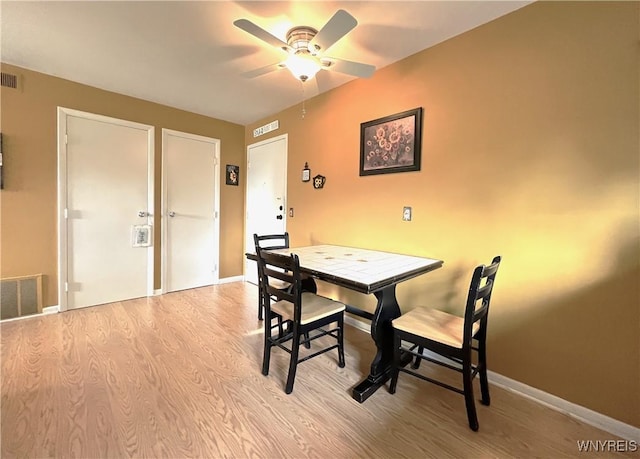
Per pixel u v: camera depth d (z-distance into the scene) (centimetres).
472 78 194
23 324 258
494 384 187
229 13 181
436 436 142
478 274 138
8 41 216
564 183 161
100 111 302
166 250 358
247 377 188
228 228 418
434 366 209
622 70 142
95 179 304
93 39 212
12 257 263
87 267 303
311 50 188
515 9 174
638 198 140
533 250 172
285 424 148
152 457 127
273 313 206
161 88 298
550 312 167
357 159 271
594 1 149
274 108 354
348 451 133
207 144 388
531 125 171
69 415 150
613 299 148
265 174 390
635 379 142
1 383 174
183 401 163
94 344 226
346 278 155
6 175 256
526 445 138
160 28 197
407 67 230
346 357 218
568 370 161
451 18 183
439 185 213
